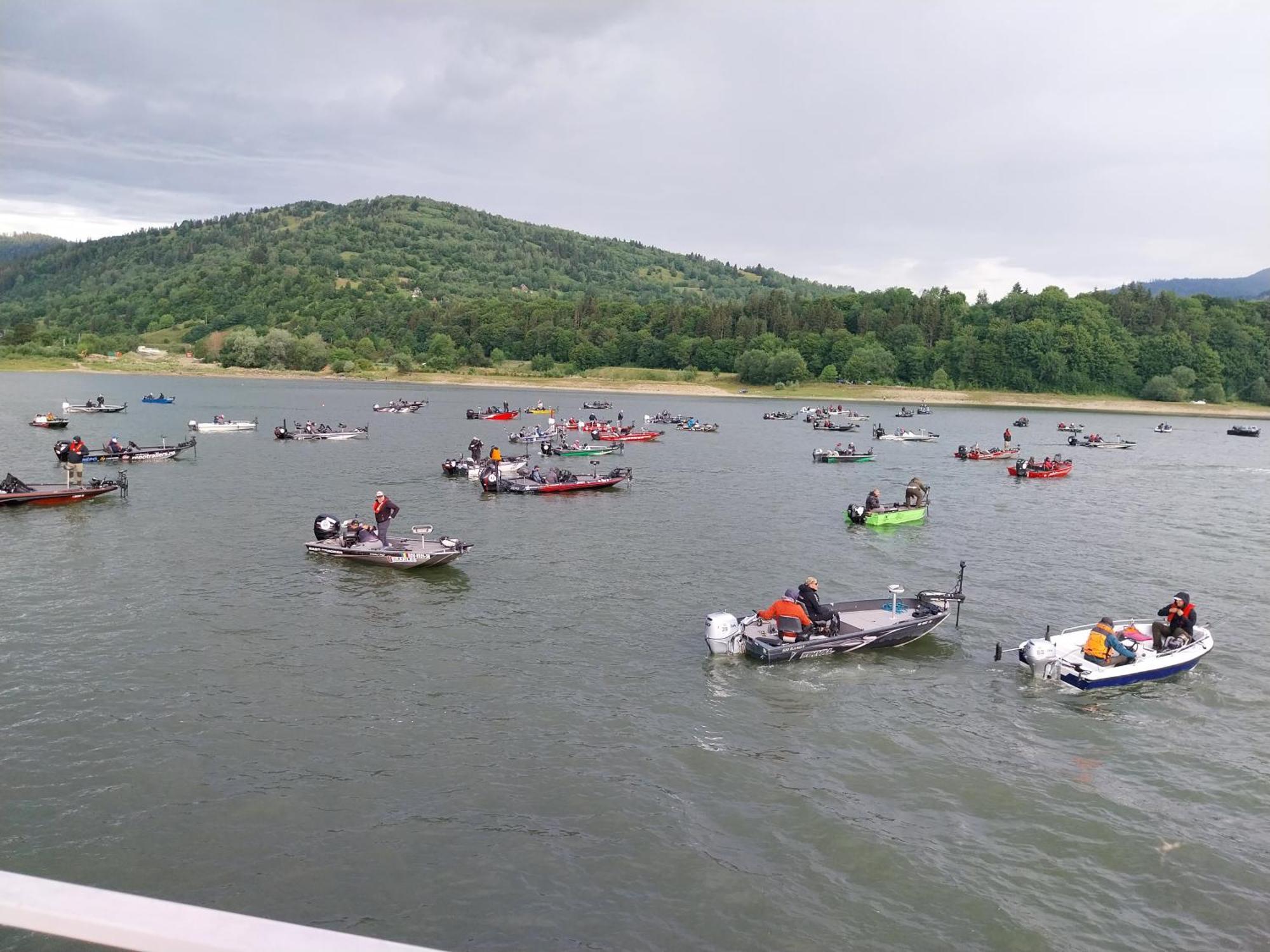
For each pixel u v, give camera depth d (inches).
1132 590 1498.5
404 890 642.8
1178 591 1502.2
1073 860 705.0
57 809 727.7
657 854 695.7
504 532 1822.1
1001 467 3294.8
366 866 668.7
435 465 2871.6
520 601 1323.8
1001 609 1365.7
